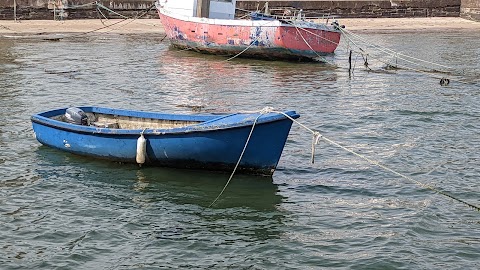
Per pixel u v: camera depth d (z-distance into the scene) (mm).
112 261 10703
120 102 21828
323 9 47125
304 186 14055
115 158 14828
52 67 27797
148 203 13008
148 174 14430
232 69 28703
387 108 21578
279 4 45281
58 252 10961
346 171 15078
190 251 11086
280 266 10617
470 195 13742
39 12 41000
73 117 15836
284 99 22891
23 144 16531
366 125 19328
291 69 29297
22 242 11289
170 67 28578
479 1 49656
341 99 23031
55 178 14219
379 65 31172
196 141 13812
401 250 11141
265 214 12602
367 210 12859
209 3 32062
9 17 40469
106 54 31688
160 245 11281
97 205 12867
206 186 13844
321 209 12891
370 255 10945
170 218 12359
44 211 12547
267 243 11406
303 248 11234
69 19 41562
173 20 32188
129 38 37219
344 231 11898
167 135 13992
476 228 12086
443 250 11195
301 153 16375
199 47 31766
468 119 20203
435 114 20750
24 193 13391
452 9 51094
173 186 13812
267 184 14062
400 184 14328
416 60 33188
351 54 31797
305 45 30297
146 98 22562
